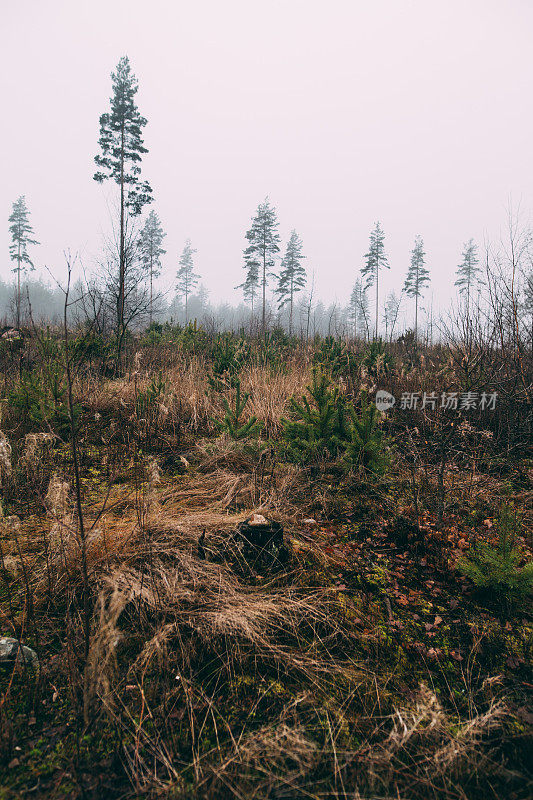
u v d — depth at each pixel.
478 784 1.39
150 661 1.81
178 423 5.20
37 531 2.73
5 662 1.77
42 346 5.94
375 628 2.08
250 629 1.94
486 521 3.12
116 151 23.27
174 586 2.15
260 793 1.34
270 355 7.82
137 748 1.47
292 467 3.87
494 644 1.99
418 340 11.14
